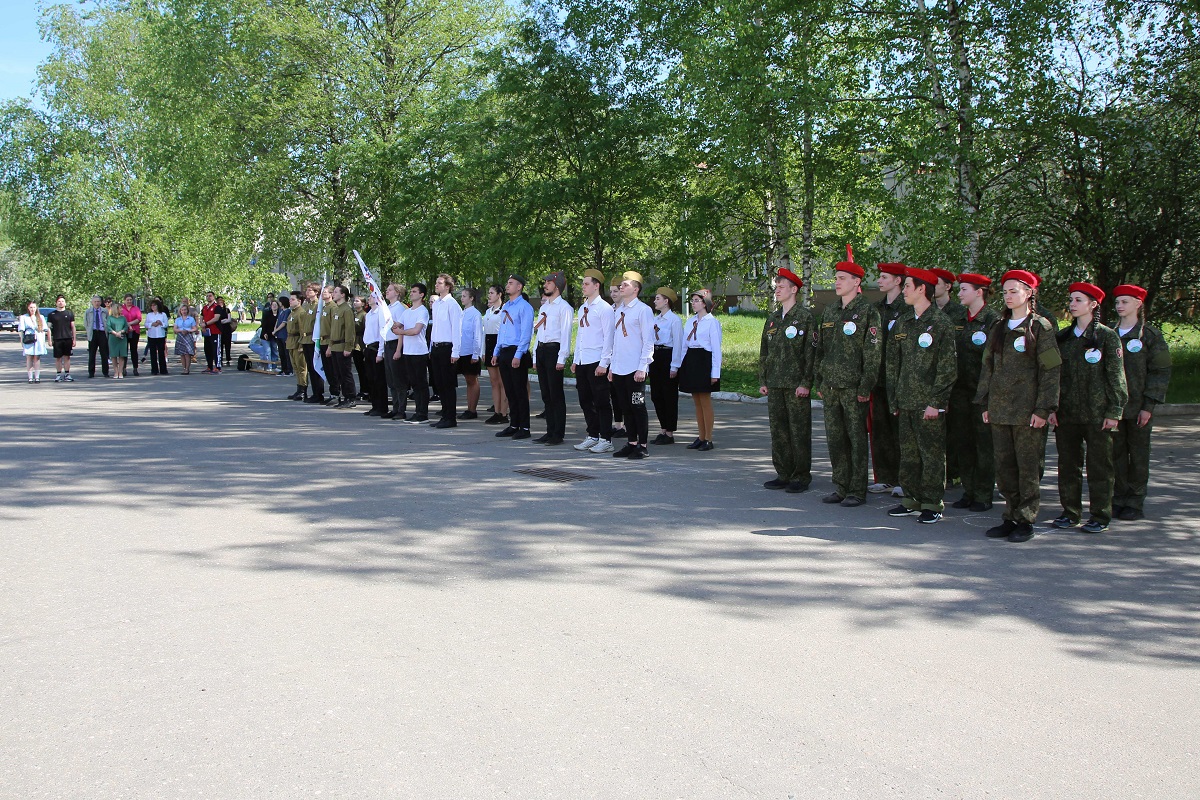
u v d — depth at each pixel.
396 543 6.43
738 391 17.45
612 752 3.46
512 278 12.02
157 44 34.00
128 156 45.00
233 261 42.66
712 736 3.61
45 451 10.43
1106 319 18.03
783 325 8.58
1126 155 16.72
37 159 43.72
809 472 8.59
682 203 20.91
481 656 4.38
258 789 3.16
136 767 3.30
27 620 4.79
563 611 5.05
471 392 14.23
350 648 4.46
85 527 6.81
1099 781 3.34
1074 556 6.45
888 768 3.39
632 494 8.30
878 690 4.09
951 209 16.77
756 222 21.31
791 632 4.79
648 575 5.76
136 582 5.46
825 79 17.97
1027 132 16.70
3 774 3.25
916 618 5.05
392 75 29.14
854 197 18.92
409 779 3.24
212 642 4.51
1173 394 17.23
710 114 19.50
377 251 28.72
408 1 29.31
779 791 3.21
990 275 17.20
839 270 8.07
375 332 14.18
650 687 4.06
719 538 6.73
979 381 7.30
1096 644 4.71
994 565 6.17
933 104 17.41
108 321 21.91
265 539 6.50
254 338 24.86
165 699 3.87
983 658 4.49
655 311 11.77
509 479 8.95
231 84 29.78
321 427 12.86
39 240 43.31
